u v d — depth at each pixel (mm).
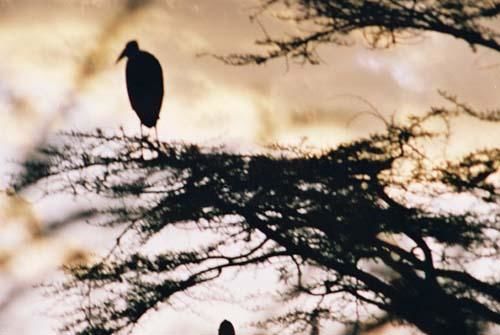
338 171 15086
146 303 15750
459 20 15094
